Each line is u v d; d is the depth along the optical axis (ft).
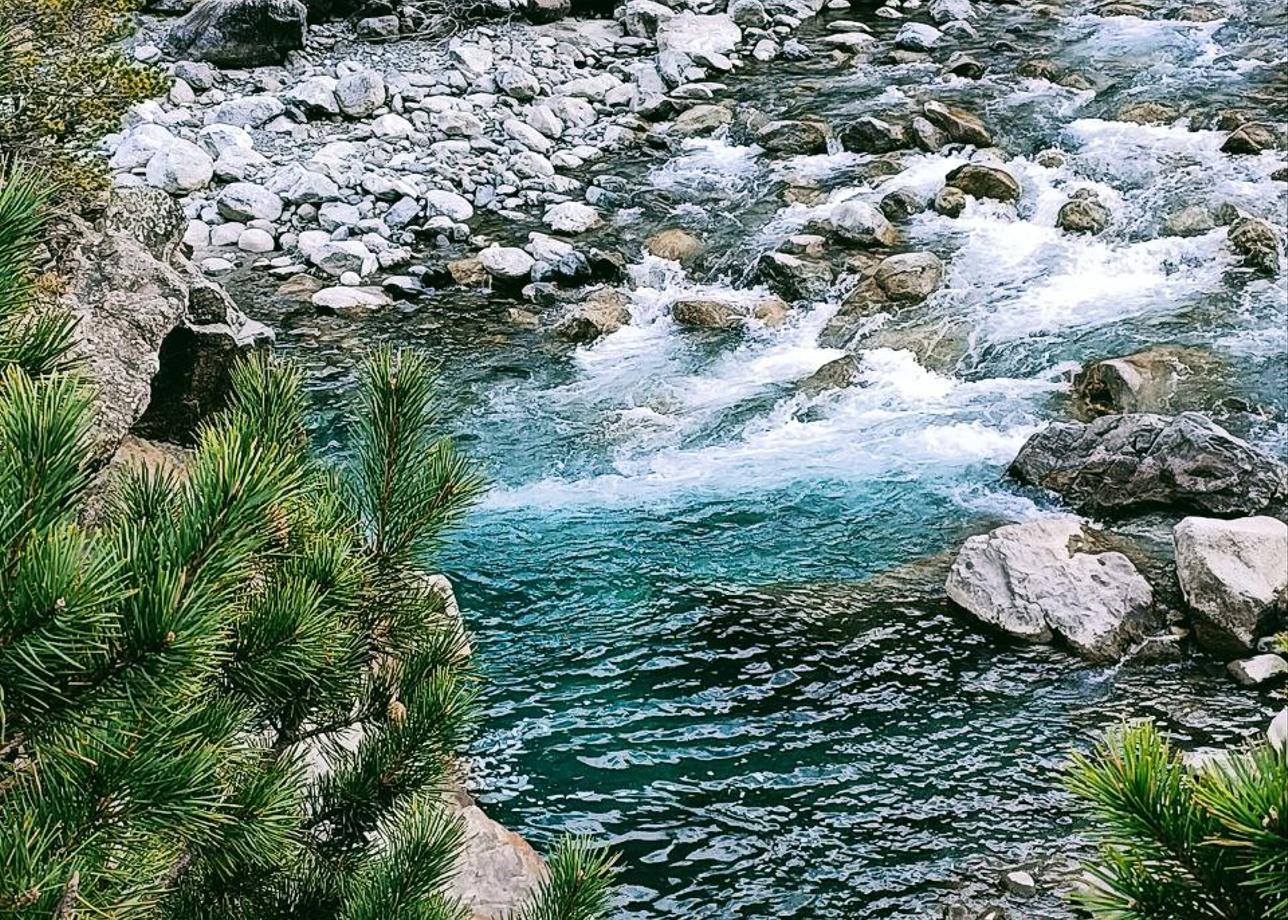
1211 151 54.29
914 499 34.91
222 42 66.59
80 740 8.04
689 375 42.80
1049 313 44.47
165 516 8.15
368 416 12.98
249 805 10.52
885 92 64.23
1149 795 6.91
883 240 49.67
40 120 30.42
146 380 27.37
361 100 62.59
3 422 7.27
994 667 27.73
